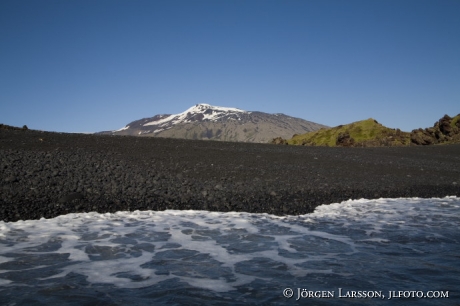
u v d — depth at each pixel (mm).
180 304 4867
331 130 65750
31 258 6574
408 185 15656
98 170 13578
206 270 6195
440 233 8766
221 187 13000
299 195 12812
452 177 18000
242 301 5020
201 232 8531
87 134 23844
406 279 5898
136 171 14086
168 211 10430
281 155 21312
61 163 13930
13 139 18266
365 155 24828
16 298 4969
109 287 5410
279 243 7832
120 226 8820
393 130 59156
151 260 6637
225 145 24578
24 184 11211
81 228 8531
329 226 9352
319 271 6215
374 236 8477
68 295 5090
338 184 14891
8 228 8289
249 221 9656
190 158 17812
